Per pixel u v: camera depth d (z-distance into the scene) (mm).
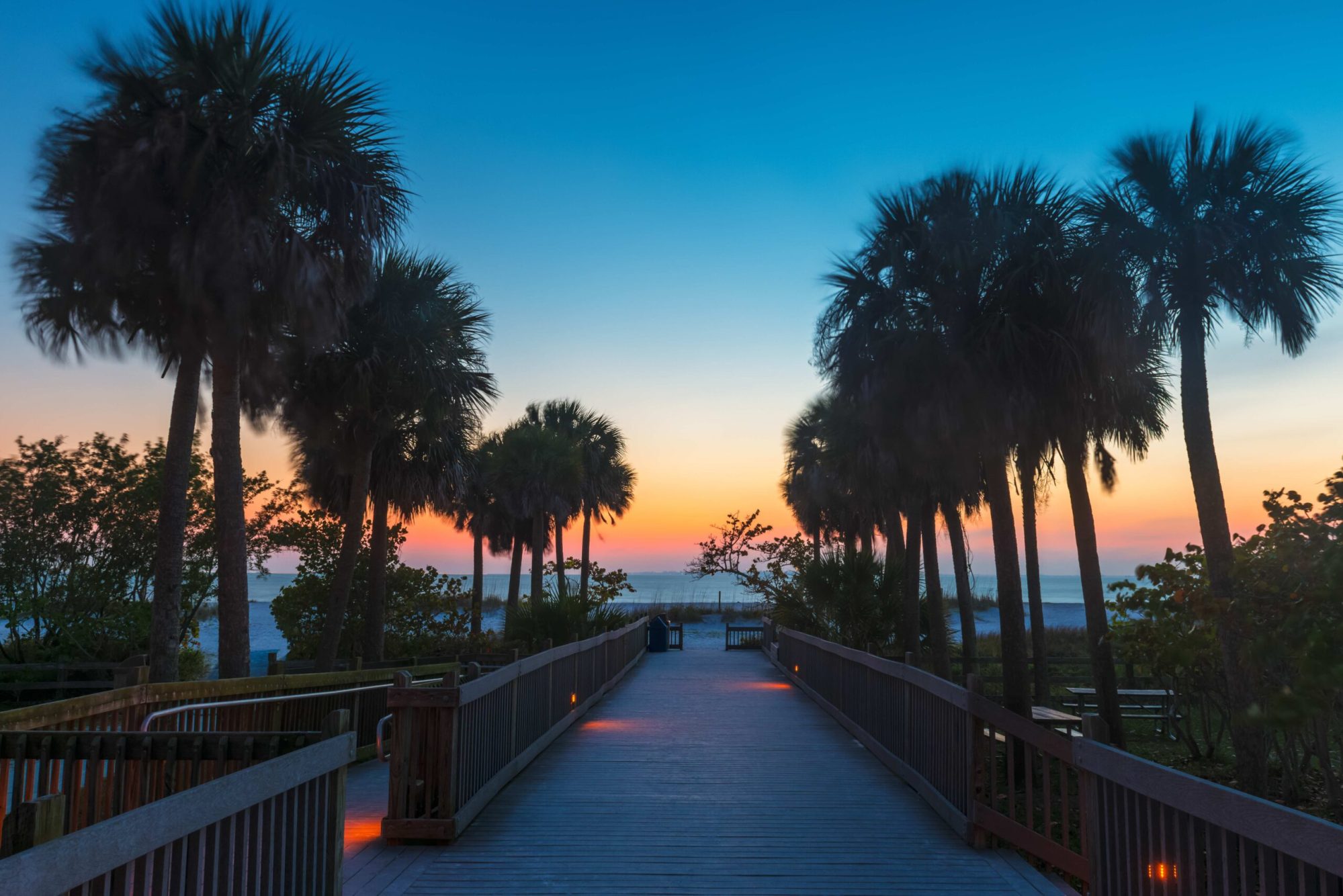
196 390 11844
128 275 11570
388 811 6125
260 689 8883
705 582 160375
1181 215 9883
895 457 16531
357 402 16328
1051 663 22953
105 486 18078
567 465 28156
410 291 16625
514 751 8266
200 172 11172
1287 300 9508
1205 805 3082
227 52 11406
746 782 8016
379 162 12938
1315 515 6305
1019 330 11539
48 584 17547
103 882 2529
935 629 18406
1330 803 9203
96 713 6676
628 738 10547
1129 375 12211
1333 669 5789
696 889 5109
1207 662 11102
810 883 5219
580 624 19422
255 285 11969
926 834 6309
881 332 12562
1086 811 4320
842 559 19672
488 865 5531
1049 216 11789
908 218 12430
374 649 19125
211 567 18672
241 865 3193
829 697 13000
